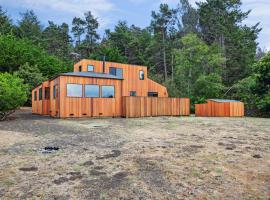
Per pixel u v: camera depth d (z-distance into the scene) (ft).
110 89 60.13
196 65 121.80
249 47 133.39
